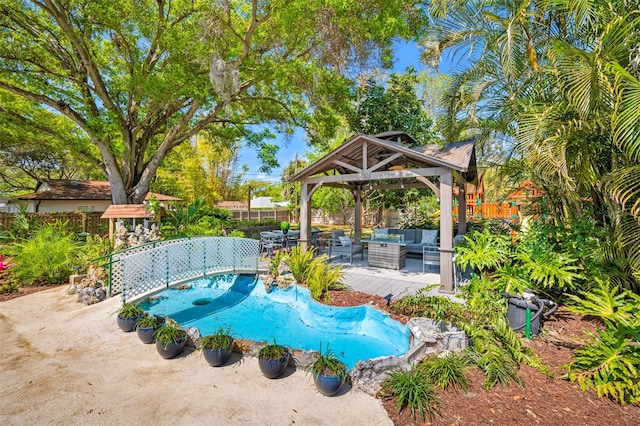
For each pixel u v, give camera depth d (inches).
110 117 391.9
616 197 160.7
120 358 152.9
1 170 859.4
